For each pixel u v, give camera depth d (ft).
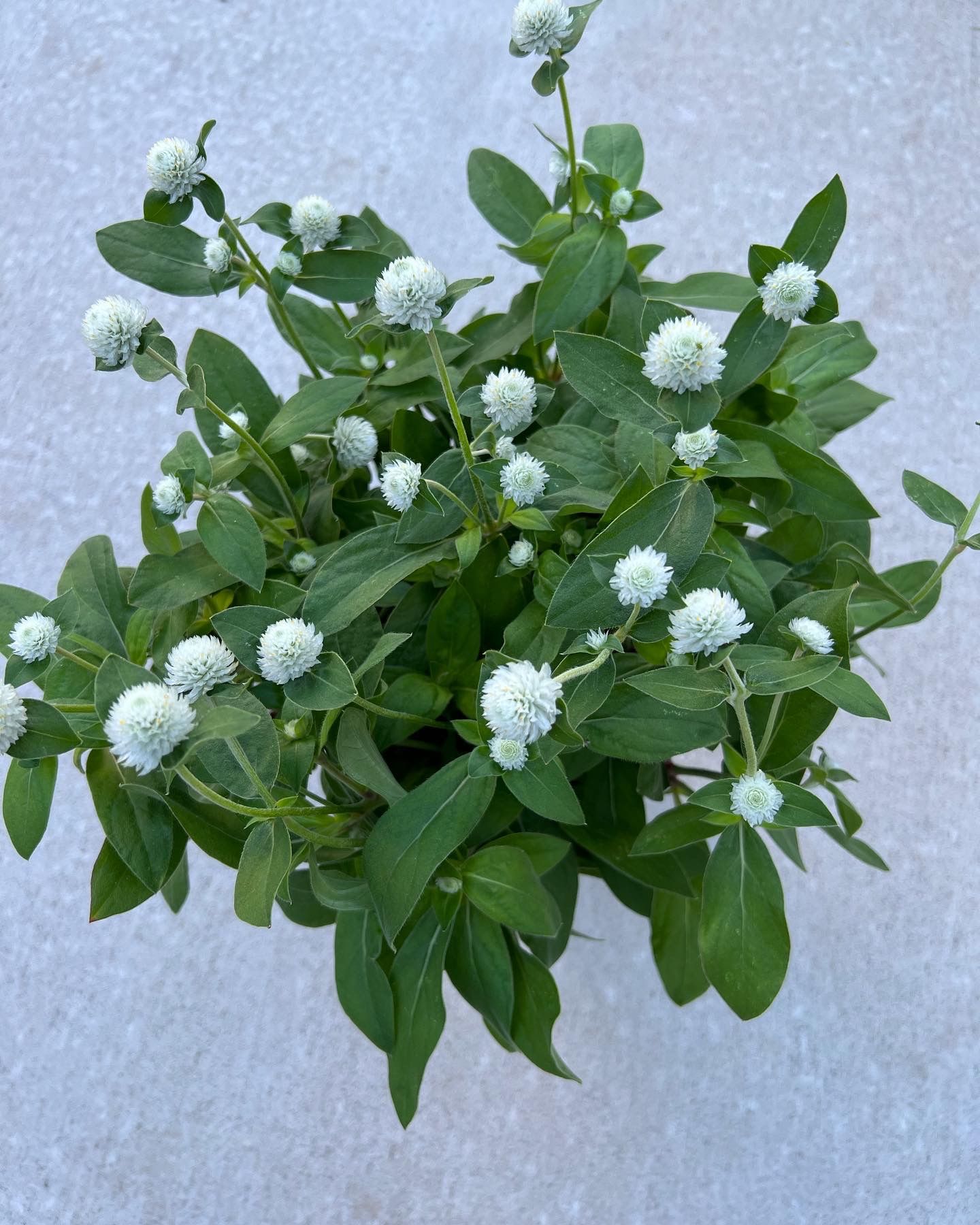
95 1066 2.27
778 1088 2.21
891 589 1.50
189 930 2.31
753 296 1.66
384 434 1.67
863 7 2.60
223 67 2.61
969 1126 2.18
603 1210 2.16
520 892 1.44
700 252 2.45
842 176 2.50
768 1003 1.33
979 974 2.25
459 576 1.52
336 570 1.43
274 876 1.31
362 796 1.56
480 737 1.34
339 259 1.58
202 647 1.29
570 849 1.71
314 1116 2.23
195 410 1.64
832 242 1.36
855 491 1.48
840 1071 2.21
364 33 2.61
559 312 1.55
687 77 2.55
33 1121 2.26
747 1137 2.19
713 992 2.25
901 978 2.25
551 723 1.22
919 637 2.37
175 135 2.57
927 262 2.48
